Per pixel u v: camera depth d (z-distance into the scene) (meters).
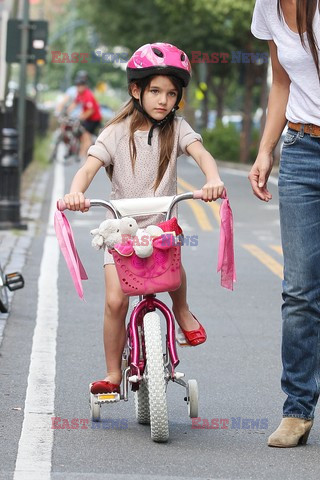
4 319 11.66
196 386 7.68
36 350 10.20
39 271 15.23
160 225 7.13
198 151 7.40
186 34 52.03
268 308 12.89
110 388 7.51
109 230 7.09
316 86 7.07
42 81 100.06
